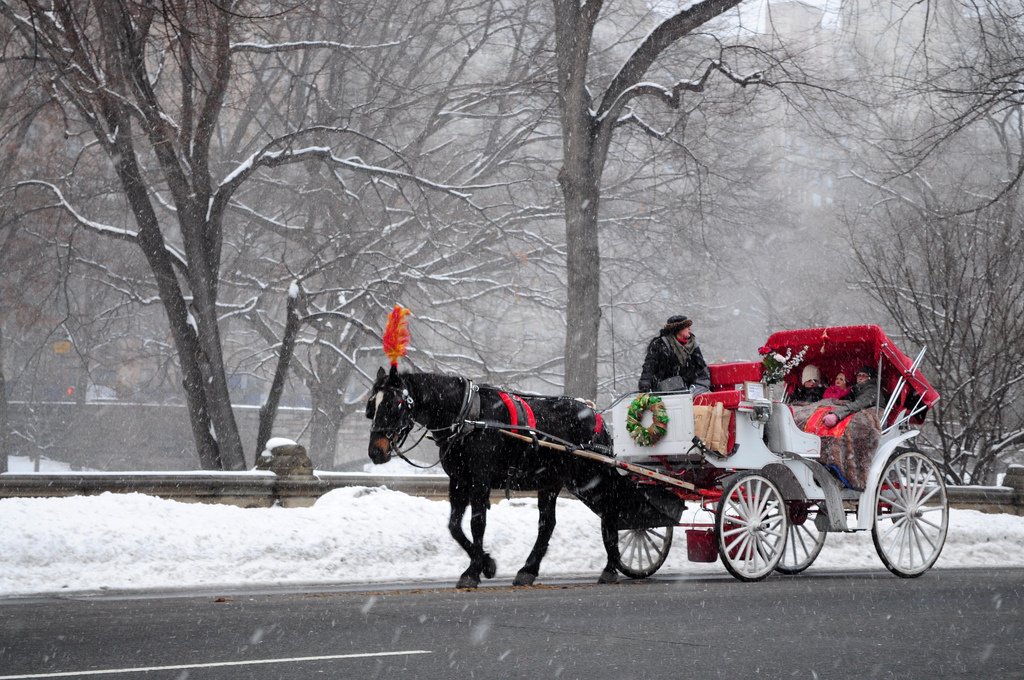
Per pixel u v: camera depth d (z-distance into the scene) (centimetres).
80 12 2294
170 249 2558
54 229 3331
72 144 3506
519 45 3447
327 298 3581
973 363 2486
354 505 1625
